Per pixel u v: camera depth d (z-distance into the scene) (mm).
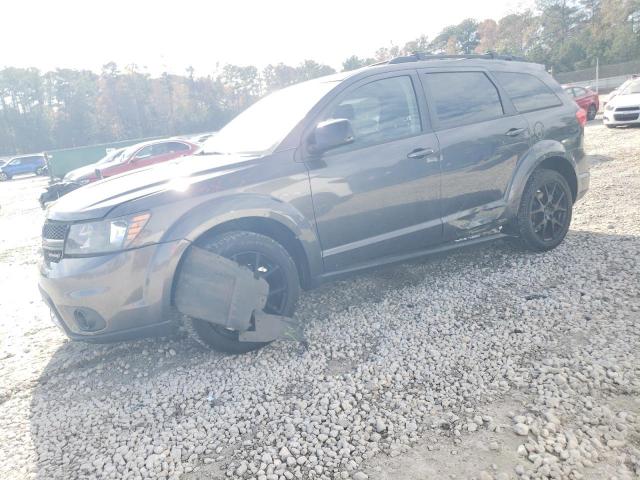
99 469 2404
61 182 13938
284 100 4105
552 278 4090
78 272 3006
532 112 4586
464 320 3564
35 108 94375
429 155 3932
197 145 15547
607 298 3596
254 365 3266
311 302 4211
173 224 3102
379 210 3773
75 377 3408
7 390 3307
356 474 2172
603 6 80188
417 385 2826
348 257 3729
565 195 4719
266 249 3359
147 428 2715
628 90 14422
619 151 9898
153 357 3562
